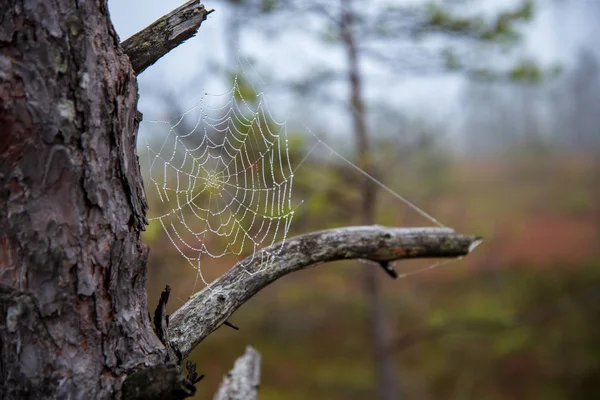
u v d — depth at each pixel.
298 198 5.57
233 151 4.32
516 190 17.66
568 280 10.77
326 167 5.82
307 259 1.91
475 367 9.87
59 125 1.38
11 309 1.38
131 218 1.53
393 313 9.36
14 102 1.34
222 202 4.43
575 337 9.83
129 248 1.52
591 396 8.97
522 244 12.70
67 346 1.42
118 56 1.49
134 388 1.41
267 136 4.52
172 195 4.43
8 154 1.36
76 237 1.42
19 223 1.38
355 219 6.12
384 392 6.95
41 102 1.36
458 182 10.30
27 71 1.35
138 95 1.58
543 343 9.88
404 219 7.37
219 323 1.73
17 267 1.38
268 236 4.43
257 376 2.78
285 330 10.56
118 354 1.47
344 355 9.86
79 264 1.42
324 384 8.86
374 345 7.00
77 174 1.41
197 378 1.67
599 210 14.72
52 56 1.37
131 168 1.54
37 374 1.39
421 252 2.13
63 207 1.40
